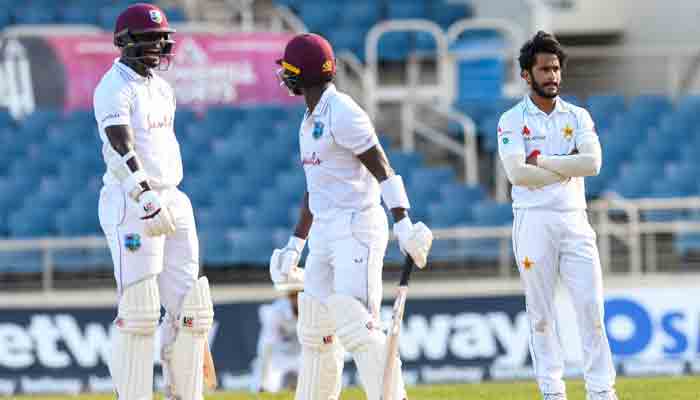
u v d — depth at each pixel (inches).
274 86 2573.8
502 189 2439.7
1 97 2485.2
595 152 965.8
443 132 2647.6
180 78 2529.5
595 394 982.4
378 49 2938.0
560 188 976.9
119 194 878.4
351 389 1480.1
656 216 2300.7
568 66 2805.1
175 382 917.2
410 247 851.4
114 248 882.1
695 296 1840.6
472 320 1802.4
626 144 2496.3
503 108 2603.3
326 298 898.7
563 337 1790.1
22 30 2677.2
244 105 2551.7
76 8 2925.7
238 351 1791.3
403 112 2669.8
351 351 875.4
